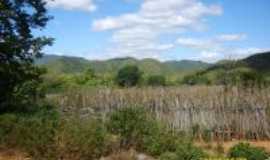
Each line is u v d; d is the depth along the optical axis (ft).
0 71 46.14
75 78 96.12
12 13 46.34
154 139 35.58
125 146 36.27
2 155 35.35
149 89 54.75
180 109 53.06
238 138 53.47
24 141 35.86
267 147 47.80
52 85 77.46
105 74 110.22
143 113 38.81
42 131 35.60
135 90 54.65
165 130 37.58
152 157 34.86
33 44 48.29
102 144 35.37
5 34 47.01
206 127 52.75
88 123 37.14
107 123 38.55
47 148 34.45
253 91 54.95
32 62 49.26
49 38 49.44
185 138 38.45
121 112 38.04
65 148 34.09
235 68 76.13
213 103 53.47
